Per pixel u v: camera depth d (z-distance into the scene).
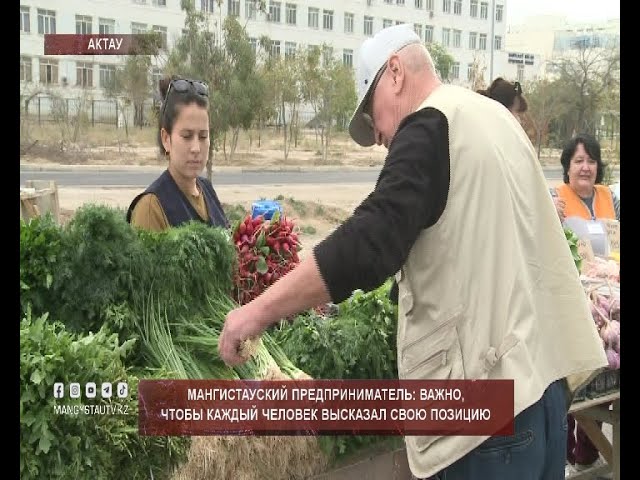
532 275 1.70
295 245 2.27
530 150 1.76
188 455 1.74
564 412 1.79
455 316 1.64
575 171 3.65
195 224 2.10
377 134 1.88
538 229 1.73
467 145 1.63
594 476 3.41
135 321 1.88
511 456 1.68
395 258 1.57
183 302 2.00
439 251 1.64
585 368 1.76
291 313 1.62
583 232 3.50
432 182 1.60
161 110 2.37
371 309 2.26
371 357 2.13
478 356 1.63
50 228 1.84
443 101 1.67
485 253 1.63
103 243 1.84
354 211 1.61
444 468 1.74
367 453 2.10
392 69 1.76
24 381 1.57
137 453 1.68
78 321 1.83
